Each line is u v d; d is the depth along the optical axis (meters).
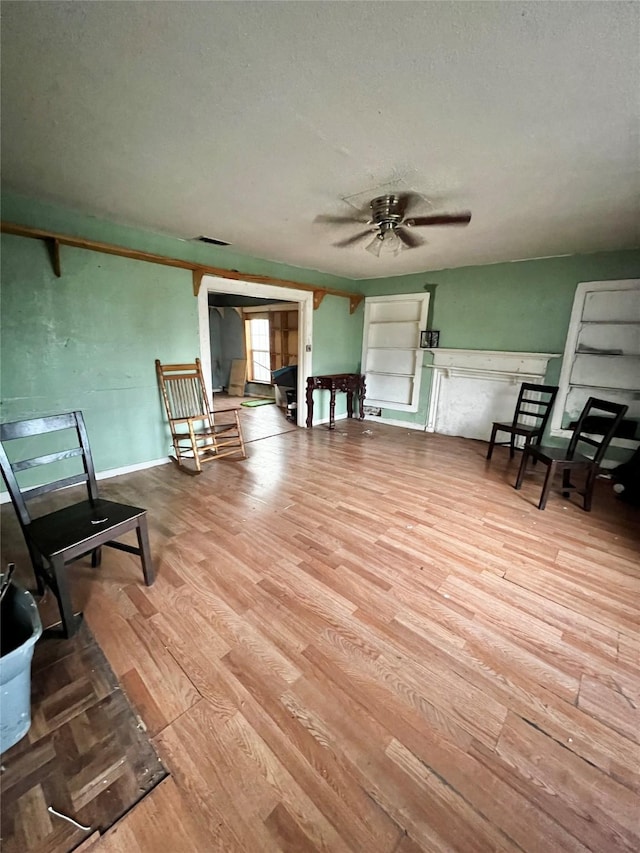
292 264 4.51
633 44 1.10
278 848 0.92
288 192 2.29
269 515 2.64
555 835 0.95
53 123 1.59
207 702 1.28
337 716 1.25
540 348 4.11
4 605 1.24
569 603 1.80
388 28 1.07
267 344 7.98
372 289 5.52
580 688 1.37
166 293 3.47
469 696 1.33
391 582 1.93
